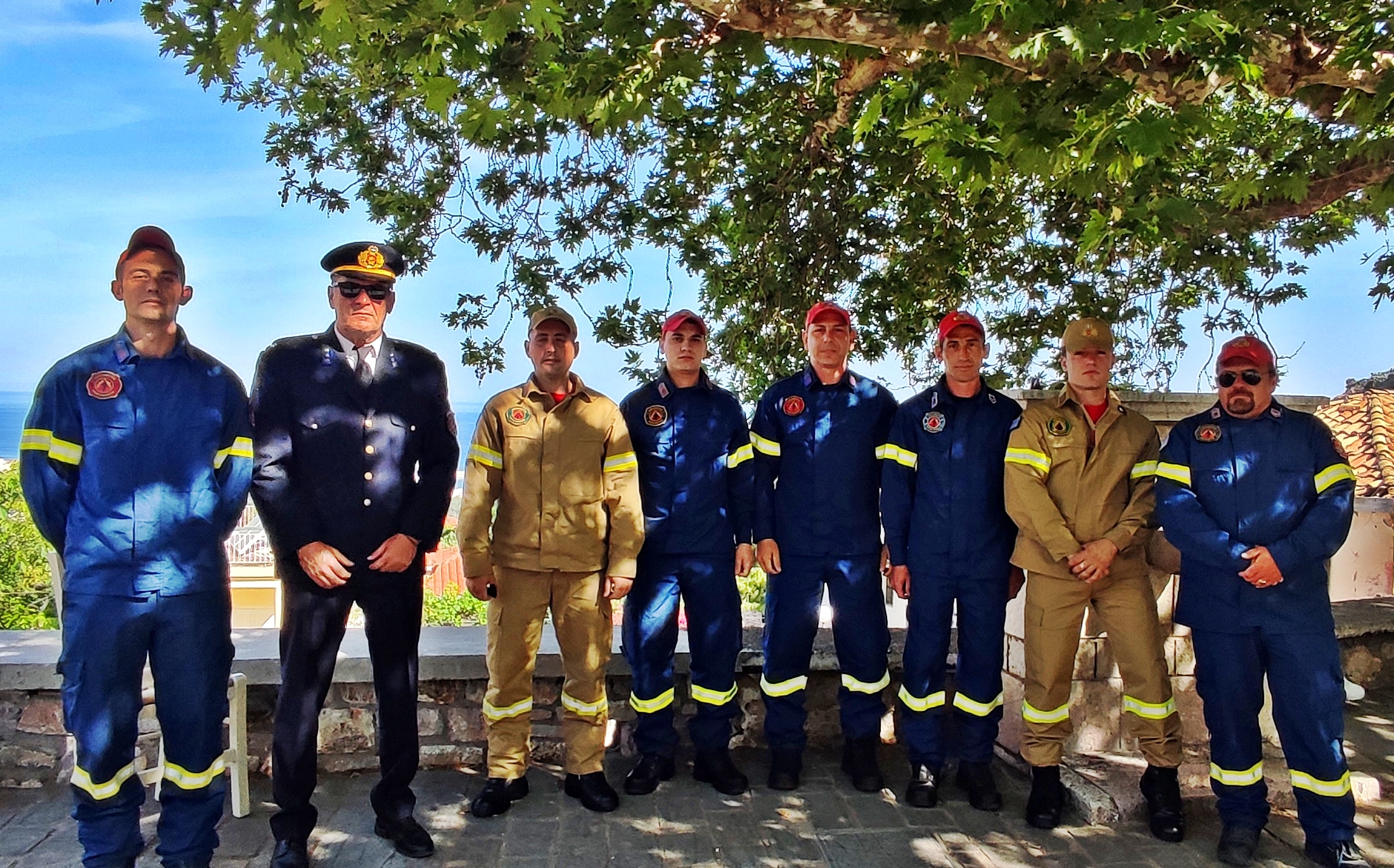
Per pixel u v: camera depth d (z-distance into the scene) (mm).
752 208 5355
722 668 3977
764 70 5219
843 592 3977
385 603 3316
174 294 2959
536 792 3908
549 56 2959
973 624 3842
